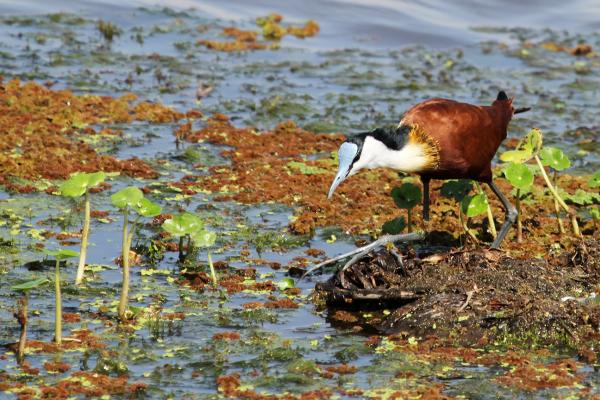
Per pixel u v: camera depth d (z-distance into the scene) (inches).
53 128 653.3
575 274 449.4
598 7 1112.8
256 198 564.4
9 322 397.4
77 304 419.5
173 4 1043.3
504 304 411.5
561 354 386.6
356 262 449.7
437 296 420.5
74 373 353.7
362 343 393.4
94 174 427.2
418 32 1003.9
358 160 445.7
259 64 871.7
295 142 666.8
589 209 561.6
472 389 352.8
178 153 633.6
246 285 449.7
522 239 506.9
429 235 513.3
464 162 459.2
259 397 342.0
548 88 842.2
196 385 351.3
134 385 345.7
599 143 690.8
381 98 788.0
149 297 431.2
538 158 514.9
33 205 533.0
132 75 808.9
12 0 1013.8
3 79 757.3
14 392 338.6
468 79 860.6
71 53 855.1
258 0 1075.3
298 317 421.1
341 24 1019.9
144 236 503.8
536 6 1105.4
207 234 450.9
